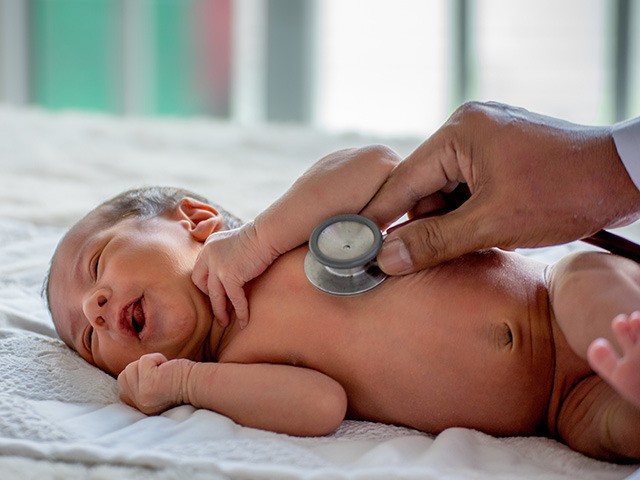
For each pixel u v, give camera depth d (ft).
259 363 3.54
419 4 12.94
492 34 12.62
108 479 2.76
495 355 3.32
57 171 7.59
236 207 6.25
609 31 12.19
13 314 4.31
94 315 3.74
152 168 7.75
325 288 3.49
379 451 3.05
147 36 13.42
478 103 3.47
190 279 3.84
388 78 13.21
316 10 13.19
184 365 3.43
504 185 3.20
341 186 3.52
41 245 5.45
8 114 9.62
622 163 3.18
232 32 13.26
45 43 13.58
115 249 3.89
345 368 3.48
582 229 3.20
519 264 3.54
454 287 3.43
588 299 3.11
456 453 3.03
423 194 3.49
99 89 13.61
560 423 3.29
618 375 2.55
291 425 3.27
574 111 12.57
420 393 3.39
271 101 13.33
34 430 3.12
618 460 3.11
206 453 2.97
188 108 13.53
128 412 3.40
